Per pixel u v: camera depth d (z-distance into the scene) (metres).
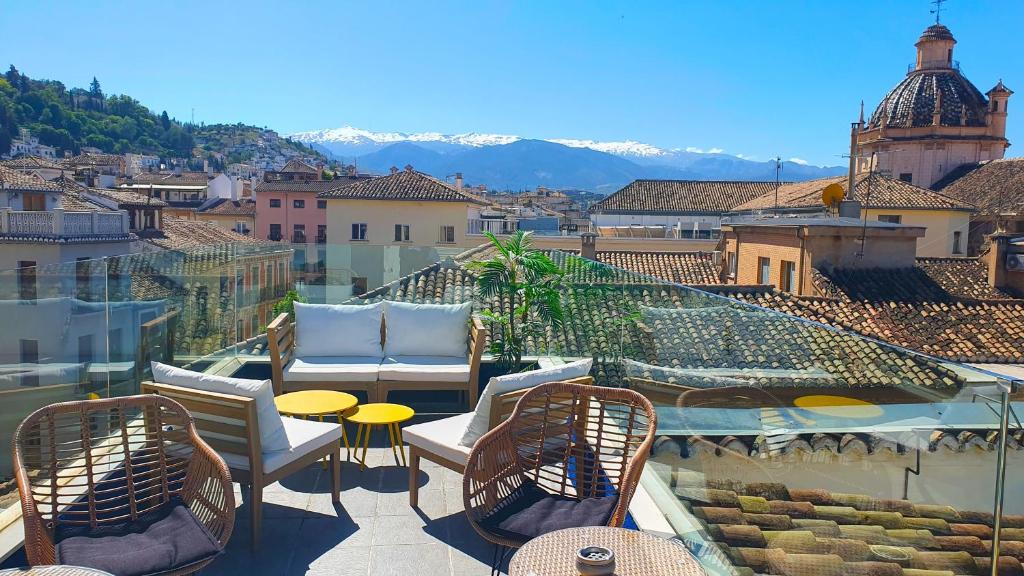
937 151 45.06
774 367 3.82
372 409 4.73
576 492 3.42
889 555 3.13
